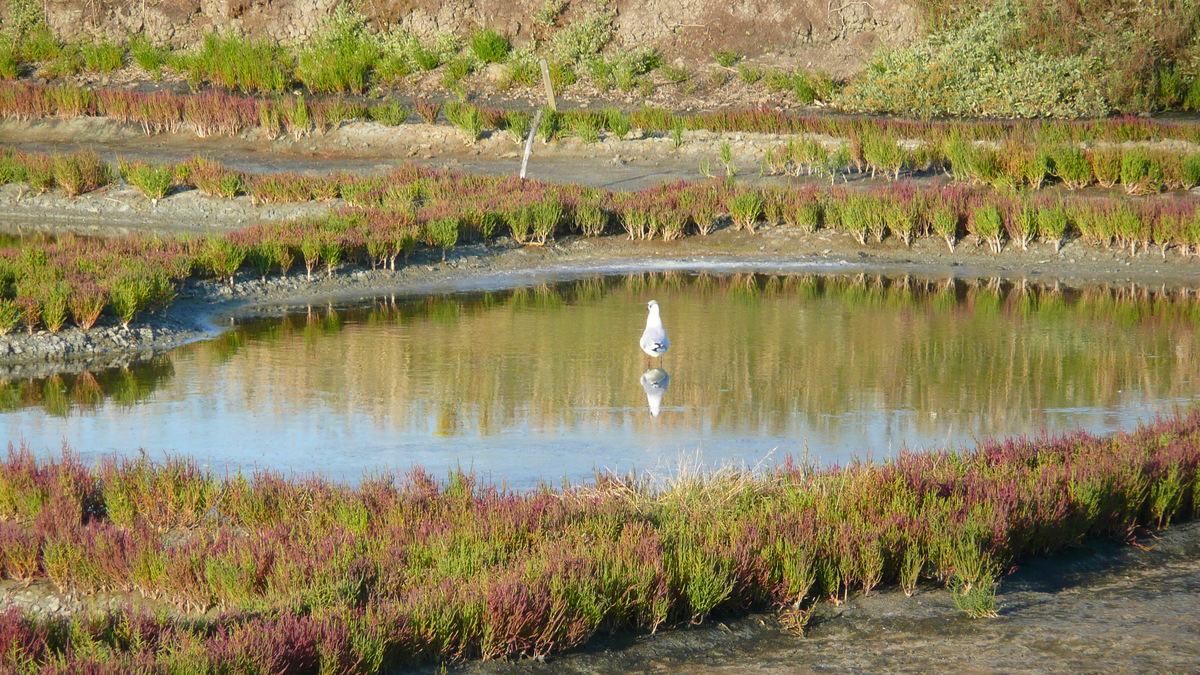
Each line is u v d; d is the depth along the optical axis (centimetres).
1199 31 5831
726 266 3591
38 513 1315
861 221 3794
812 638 1091
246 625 968
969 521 1252
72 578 1189
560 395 2027
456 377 2158
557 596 1072
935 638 1080
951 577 1230
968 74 5744
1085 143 4838
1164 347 2467
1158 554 1330
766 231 3916
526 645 1045
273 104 5412
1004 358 2348
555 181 4562
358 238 3347
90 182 4353
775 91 6250
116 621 1027
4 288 2617
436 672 1003
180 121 5434
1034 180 4294
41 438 1750
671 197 3956
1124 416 1905
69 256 2945
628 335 2577
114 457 1525
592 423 1844
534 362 2291
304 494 1380
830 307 2956
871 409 1944
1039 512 1303
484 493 1422
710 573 1129
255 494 1363
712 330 2633
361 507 1306
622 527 1288
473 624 1034
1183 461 1488
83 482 1420
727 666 1026
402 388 2073
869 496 1347
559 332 2608
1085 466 1428
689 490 1422
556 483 1527
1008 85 5712
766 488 1452
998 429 1825
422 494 1373
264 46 6512
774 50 6606
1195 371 2241
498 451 1684
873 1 6612
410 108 5922
